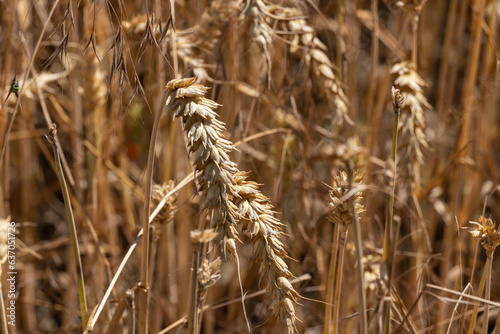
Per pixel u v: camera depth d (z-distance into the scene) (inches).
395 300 26.2
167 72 28.6
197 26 28.5
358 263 22.7
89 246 30.4
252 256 23.7
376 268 27.7
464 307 27.4
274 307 23.5
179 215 32.0
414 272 29.7
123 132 32.0
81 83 31.1
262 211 23.6
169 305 32.2
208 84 29.9
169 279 32.0
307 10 29.5
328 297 24.8
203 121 23.1
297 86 32.1
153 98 31.3
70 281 31.9
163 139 32.0
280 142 30.5
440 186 32.2
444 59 31.9
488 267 24.5
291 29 28.3
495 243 24.3
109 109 32.1
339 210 23.9
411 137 27.7
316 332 32.0
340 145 30.2
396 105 22.9
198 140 23.2
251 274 32.0
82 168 31.9
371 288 27.5
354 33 32.4
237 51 29.4
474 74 30.1
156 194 25.3
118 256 31.9
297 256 30.8
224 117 29.5
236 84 28.3
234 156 29.5
